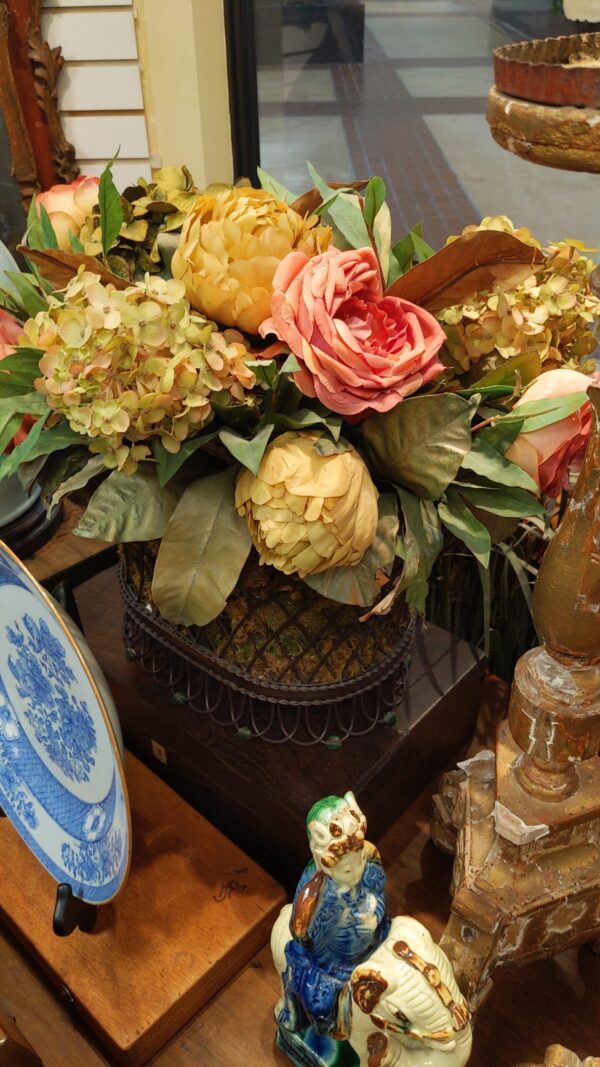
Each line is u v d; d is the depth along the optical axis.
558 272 0.76
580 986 0.86
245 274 0.67
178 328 0.66
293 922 0.73
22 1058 0.70
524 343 0.74
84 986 0.82
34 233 0.84
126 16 1.42
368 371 0.66
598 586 0.65
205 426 0.72
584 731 0.71
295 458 0.67
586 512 0.63
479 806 0.83
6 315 0.80
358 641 0.81
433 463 0.70
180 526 0.72
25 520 1.02
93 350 0.65
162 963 0.83
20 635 0.84
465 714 0.99
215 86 1.55
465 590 1.10
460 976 0.77
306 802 0.85
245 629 0.81
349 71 1.62
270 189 0.83
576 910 0.79
